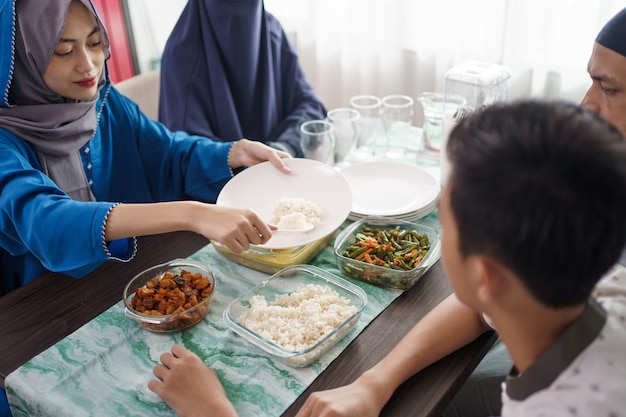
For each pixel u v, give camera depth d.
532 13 2.17
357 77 2.83
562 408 0.57
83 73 1.34
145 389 0.92
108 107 1.59
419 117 2.73
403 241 1.20
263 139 2.09
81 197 1.48
